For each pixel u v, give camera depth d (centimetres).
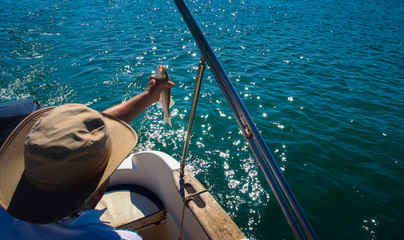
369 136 704
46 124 102
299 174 577
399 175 583
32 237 109
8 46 1205
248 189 543
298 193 534
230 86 123
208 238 189
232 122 734
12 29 1438
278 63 1179
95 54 1162
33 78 938
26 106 244
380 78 1084
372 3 2959
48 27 1516
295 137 688
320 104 851
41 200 104
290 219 118
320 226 473
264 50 1333
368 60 1284
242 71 1068
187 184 218
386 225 476
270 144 660
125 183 271
